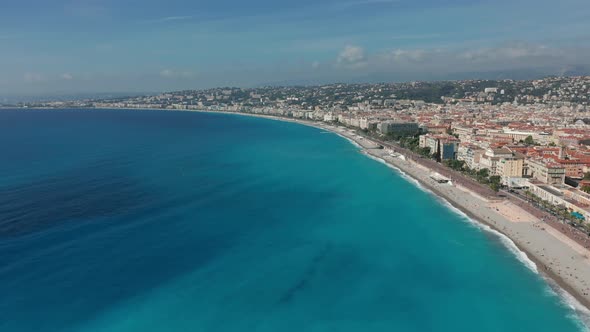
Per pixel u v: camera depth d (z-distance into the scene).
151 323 148.38
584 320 147.12
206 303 161.25
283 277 181.88
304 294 168.75
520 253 199.88
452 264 192.38
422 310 157.75
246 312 156.25
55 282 172.25
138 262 191.88
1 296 161.62
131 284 173.00
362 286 175.25
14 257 192.75
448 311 156.75
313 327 148.00
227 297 165.62
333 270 188.50
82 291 166.50
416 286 174.50
